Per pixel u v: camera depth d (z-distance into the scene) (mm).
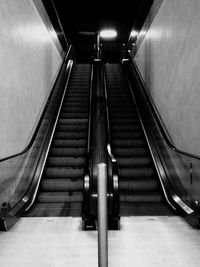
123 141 6836
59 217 4289
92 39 16516
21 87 5137
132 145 6832
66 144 6781
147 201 5223
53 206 4973
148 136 6676
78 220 4137
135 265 2695
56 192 5438
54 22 9055
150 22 8062
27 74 5578
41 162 5855
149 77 8070
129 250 3033
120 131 7398
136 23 10484
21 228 3785
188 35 4629
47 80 7773
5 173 4141
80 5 12188
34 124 6160
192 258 2842
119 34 15773
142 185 5574
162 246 3141
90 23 14195
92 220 3719
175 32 5383
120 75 11117
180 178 4801
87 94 9172
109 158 5180
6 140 4297
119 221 3762
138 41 10367
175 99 5320
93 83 8930
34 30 6250
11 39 4594
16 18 4895
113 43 17266
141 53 9664
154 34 7430
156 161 5934
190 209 4055
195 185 4086
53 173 5918
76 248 3111
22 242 3289
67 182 5598
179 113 5070
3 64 4199
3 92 4188
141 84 8250
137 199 5234
